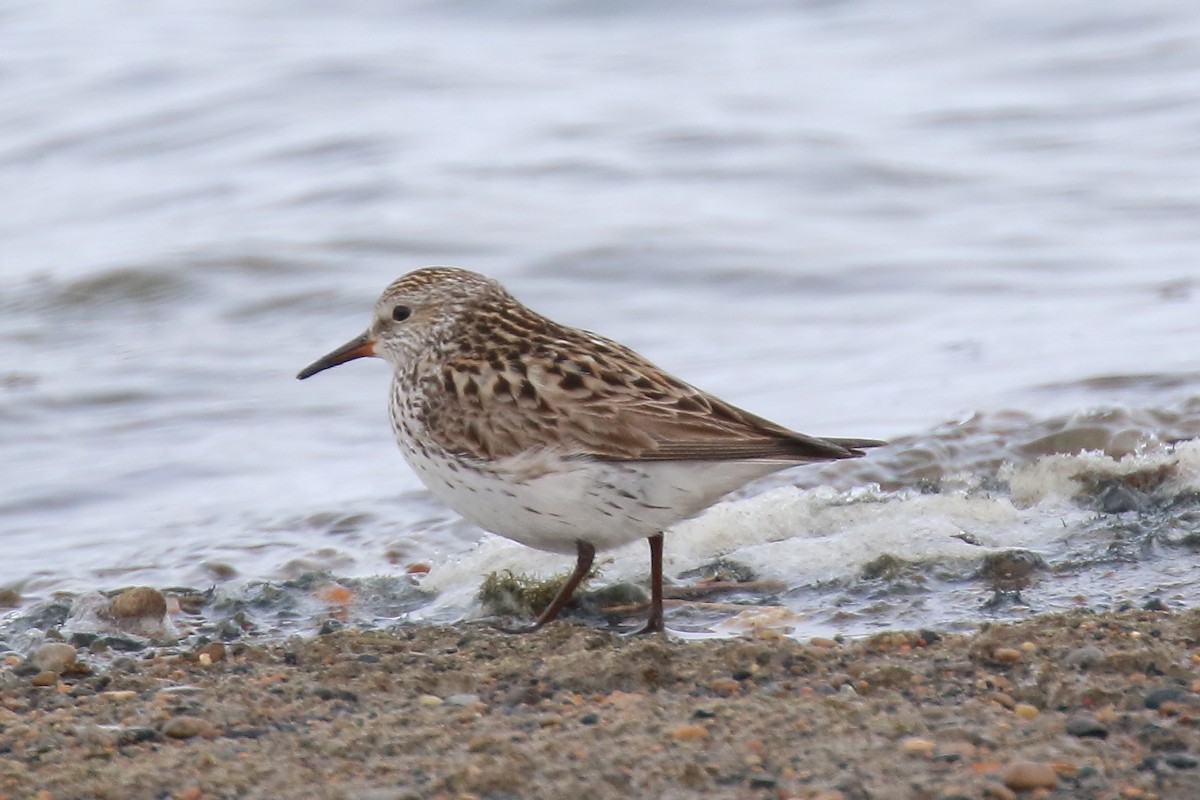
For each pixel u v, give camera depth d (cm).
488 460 1040
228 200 2502
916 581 1156
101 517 1474
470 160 2617
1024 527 1270
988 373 1728
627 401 1018
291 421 1723
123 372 1867
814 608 1119
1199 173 2516
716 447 998
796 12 3597
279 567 1305
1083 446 1455
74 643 1099
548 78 3136
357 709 887
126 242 2300
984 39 3319
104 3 3759
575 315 2075
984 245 2245
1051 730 811
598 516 1028
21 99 3014
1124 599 1093
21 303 2131
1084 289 2048
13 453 1648
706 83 3084
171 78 3077
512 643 1004
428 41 3397
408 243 2255
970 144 2702
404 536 1367
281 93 2992
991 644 934
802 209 2420
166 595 1218
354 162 2642
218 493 1521
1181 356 1723
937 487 1395
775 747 796
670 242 2247
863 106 2923
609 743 809
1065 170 2561
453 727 847
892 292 2095
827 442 987
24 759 816
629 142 2702
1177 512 1285
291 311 2091
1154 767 763
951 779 753
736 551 1232
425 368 1085
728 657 938
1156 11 3309
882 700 867
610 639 1005
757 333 1984
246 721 870
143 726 861
